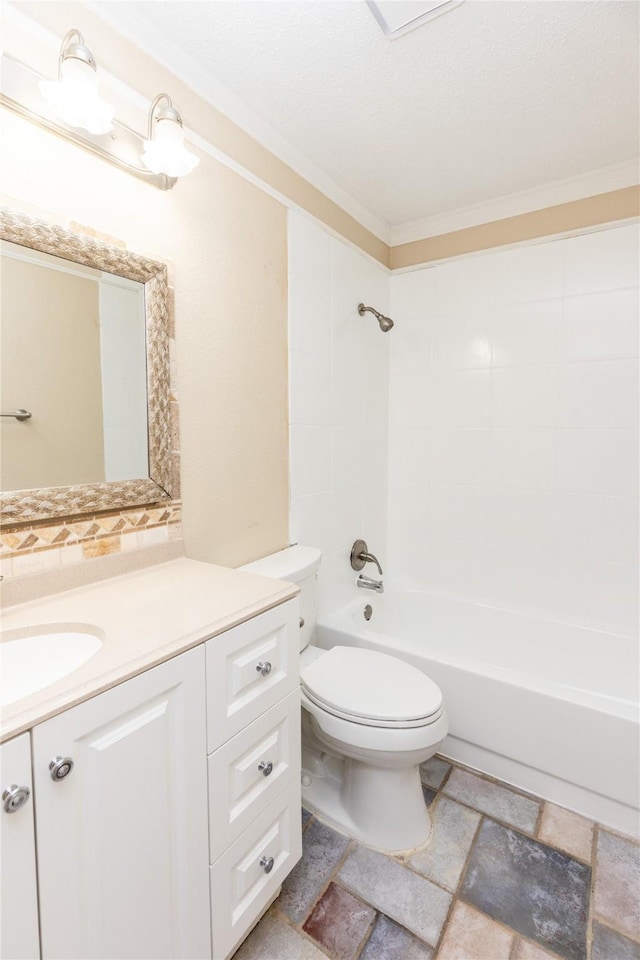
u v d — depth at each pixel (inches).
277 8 43.5
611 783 54.6
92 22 41.6
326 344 76.6
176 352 50.9
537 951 41.8
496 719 62.0
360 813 54.7
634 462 73.9
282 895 47.4
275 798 41.8
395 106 57.7
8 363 37.1
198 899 34.4
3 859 23.1
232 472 59.6
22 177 36.8
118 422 45.3
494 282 84.0
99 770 27.3
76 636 34.9
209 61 50.2
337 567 83.3
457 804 59.1
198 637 33.2
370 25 45.5
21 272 37.4
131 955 29.9
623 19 44.8
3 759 22.8
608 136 63.8
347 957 41.8
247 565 61.7
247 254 59.9
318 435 75.9
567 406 78.8
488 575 88.7
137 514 47.9
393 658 61.7
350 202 80.4
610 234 73.4
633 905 45.8
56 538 40.9
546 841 53.4
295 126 61.4
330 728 51.2
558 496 80.7
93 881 27.4
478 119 60.1
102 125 38.8
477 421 87.7
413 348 93.9
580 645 77.9
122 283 44.8
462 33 46.4
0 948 23.2
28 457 38.7
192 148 51.7
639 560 74.5
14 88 35.6
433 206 83.7
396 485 98.2
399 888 48.0
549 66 51.0
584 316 76.2
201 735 33.8
